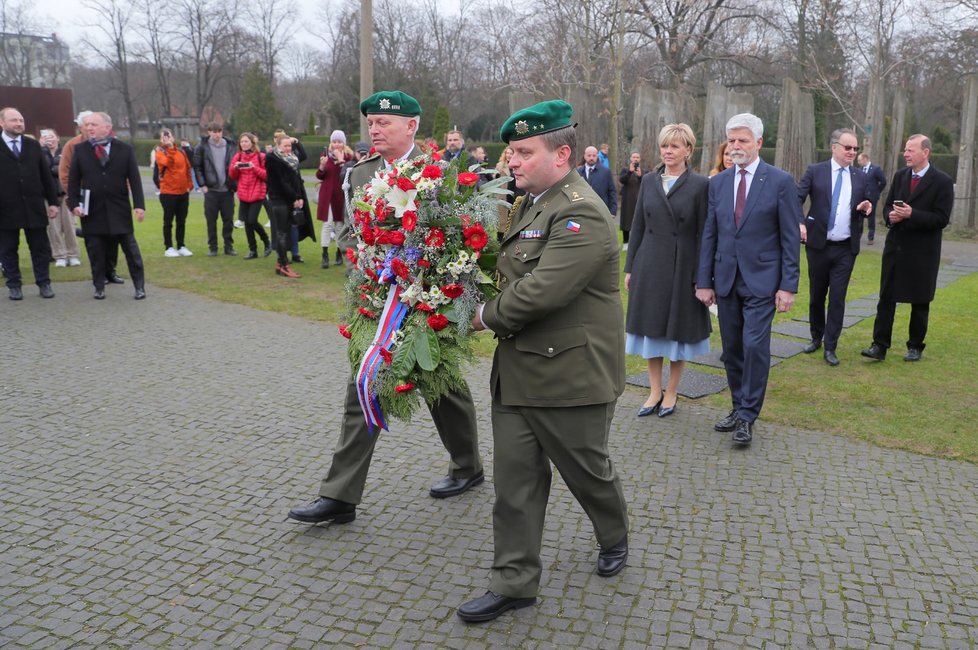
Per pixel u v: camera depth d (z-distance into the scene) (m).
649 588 3.41
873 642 3.05
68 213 11.25
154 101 69.88
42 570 3.51
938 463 4.74
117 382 6.15
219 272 11.02
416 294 3.30
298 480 4.47
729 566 3.59
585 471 3.26
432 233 3.26
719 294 5.10
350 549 3.73
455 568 3.58
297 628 3.12
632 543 3.79
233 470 4.59
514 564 3.19
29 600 3.28
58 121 27.34
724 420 5.28
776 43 30.14
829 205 6.79
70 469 4.57
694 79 32.16
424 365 3.25
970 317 8.66
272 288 9.95
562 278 2.96
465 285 3.23
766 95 34.25
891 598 3.34
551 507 4.16
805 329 8.12
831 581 3.47
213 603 3.28
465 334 3.31
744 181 4.98
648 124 17.39
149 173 38.12
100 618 3.16
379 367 3.39
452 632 3.10
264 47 63.94
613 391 3.21
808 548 3.75
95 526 3.91
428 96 41.94
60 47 63.22
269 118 51.44
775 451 4.91
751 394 4.99
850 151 6.72
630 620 3.19
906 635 3.10
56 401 5.69
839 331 6.84
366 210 3.39
